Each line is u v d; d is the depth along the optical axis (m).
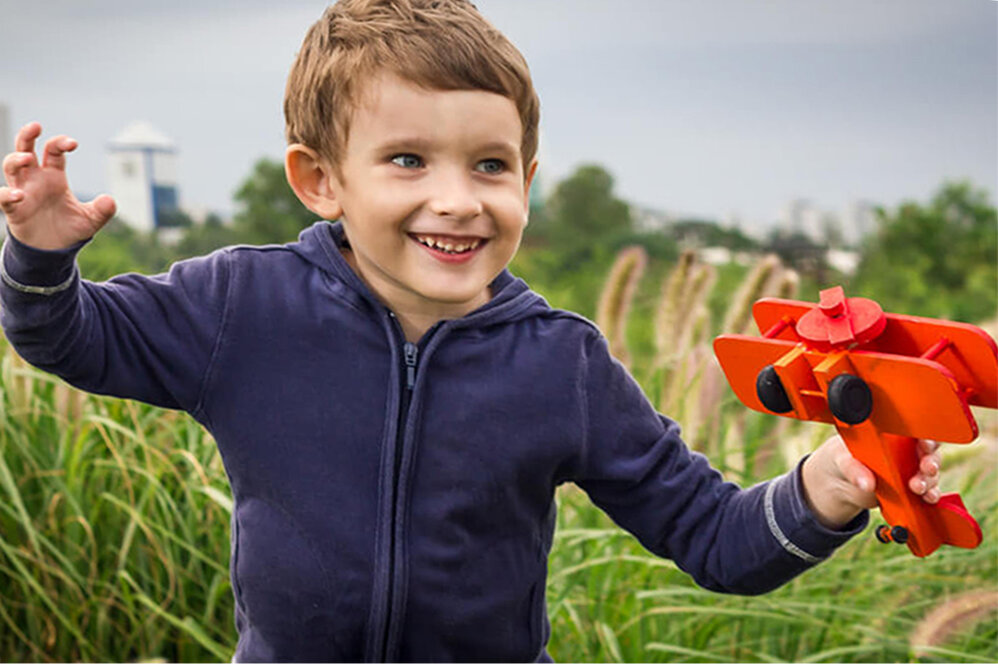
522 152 1.28
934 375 0.98
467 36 1.21
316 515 1.25
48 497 2.37
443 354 1.30
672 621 2.18
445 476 1.28
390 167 1.20
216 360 1.27
